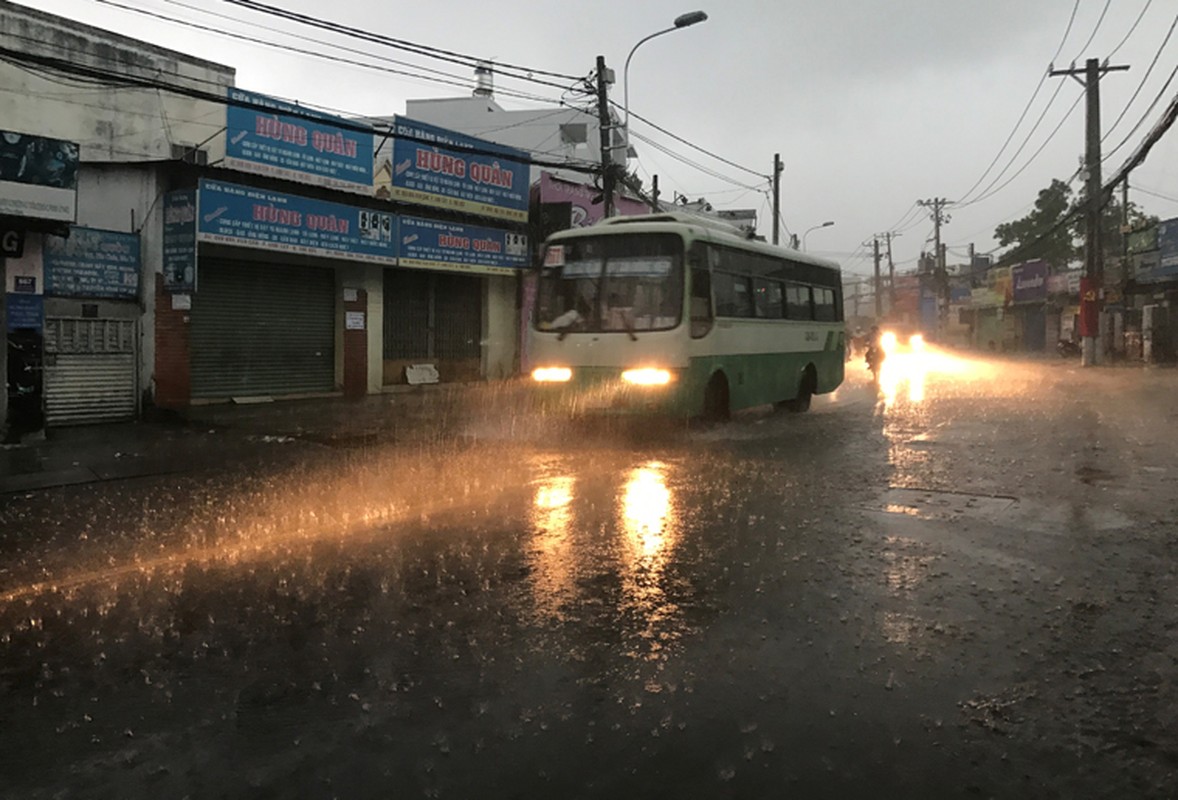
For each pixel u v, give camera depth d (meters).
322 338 18.50
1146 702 3.66
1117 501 7.75
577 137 43.41
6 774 3.08
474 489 8.45
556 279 12.77
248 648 4.27
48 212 11.27
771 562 5.79
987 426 13.80
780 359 15.56
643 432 12.93
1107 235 52.28
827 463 10.05
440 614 4.77
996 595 5.08
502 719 3.49
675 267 12.15
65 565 5.78
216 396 16.52
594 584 5.31
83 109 17.75
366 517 7.21
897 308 81.69
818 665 4.06
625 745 3.29
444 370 21.70
